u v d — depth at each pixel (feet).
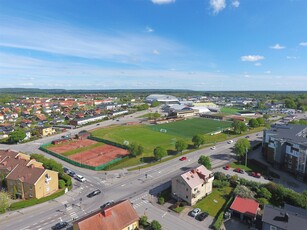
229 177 291.99
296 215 183.62
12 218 216.95
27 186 255.50
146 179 303.07
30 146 476.54
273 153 353.10
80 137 528.22
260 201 233.76
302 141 328.29
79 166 356.38
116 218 185.98
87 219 174.29
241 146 361.10
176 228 199.52
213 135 535.19
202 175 254.27
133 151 383.86
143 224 201.87
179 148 399.03
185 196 240.53
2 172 285.43
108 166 345.51
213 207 233.14
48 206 238.27
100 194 263.49
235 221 209.56
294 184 295.07
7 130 586.45
